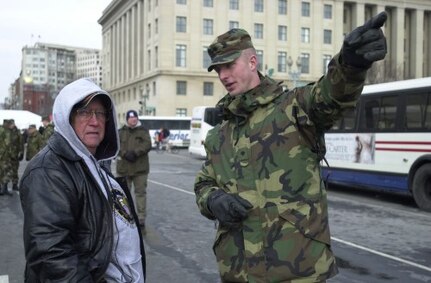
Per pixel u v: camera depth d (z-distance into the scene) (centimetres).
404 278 568
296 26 6781
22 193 220
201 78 6425
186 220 913
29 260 212
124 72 8219
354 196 1327
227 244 251
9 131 1278
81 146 230
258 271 238
